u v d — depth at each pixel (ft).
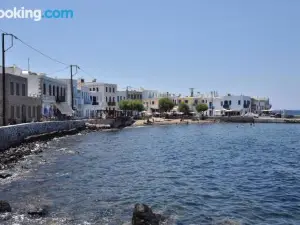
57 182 76.43
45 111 236.22
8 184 73.31
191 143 185.47
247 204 60.80
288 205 60.39
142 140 198.49
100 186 73.36
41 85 230.48
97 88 425.28
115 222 50.11
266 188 73.67
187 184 76.74
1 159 98.94
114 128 304.91
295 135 253.24
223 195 66.95
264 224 50.57
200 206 59.16
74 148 146.20
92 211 55.36
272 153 141.90
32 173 86.17
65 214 53.62
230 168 100.58
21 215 52.19
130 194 66.64
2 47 148.36
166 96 536.01
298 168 101.71
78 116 329.72
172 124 399.44
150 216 48.44
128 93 495.41
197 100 522.47
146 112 494.59
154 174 88.53
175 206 58.80
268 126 383.45
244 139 215.92
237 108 501.97
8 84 173.27
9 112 174.19
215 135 248.93
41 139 169.07
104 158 116.98
